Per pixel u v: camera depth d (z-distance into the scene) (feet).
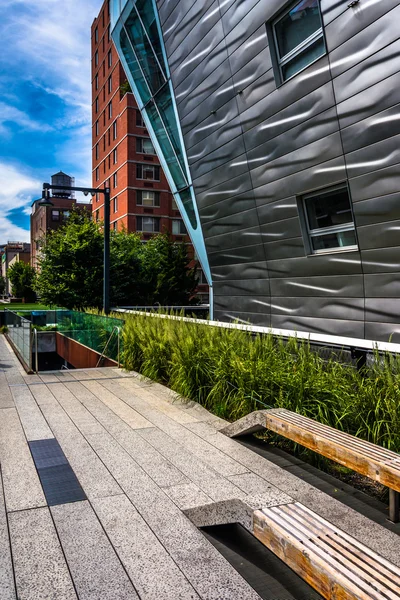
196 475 14.42
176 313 45.88
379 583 6.80
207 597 8.65
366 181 26.71
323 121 28.55
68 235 73.87
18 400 24.39
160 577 9.21
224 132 38.19
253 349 21.84
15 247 469.16
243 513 11.67
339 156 28.12
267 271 38.47
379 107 24.70
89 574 9.27
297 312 35.68
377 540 10.52
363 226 27.76
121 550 10.16
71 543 10.43
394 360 17.24
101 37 164.45
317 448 13.09
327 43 26.86
